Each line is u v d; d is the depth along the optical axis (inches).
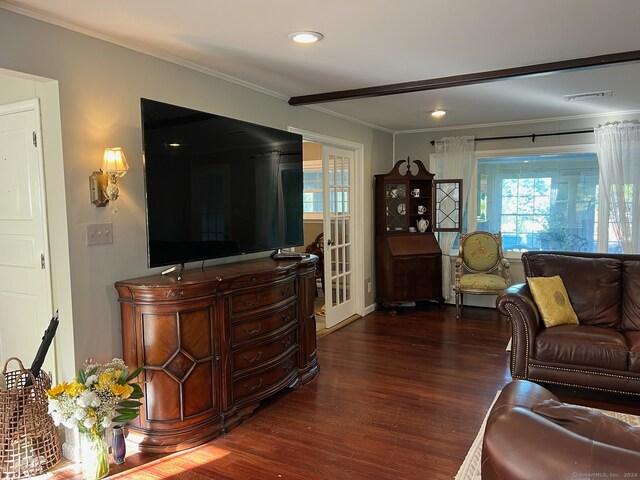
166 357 104.3
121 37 106.7
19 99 103.3
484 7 92.7
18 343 113.3
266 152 141.6
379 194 232.7
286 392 136.6
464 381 142.6
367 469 96.7
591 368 125.6
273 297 128.5
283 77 141.3
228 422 114.3
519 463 43.6
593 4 91.4
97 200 103.1
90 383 91.2
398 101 177.9
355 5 91.1
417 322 213.5
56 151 97.8
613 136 203.2
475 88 159.0
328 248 200.7
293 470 97.0
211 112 135.2
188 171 113.7
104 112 105.3
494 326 205.2
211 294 109.7
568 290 148.6
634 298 141.6
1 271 114.3
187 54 119.6
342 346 179.0
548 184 227.5
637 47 117.3
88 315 102.8
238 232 130.8
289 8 92.0
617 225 205.3
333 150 205.0
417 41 111.1
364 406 126.6
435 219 241.0
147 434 105.6
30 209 106.4
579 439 42.9
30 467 95.3
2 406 94.2
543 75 137.0
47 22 93.8
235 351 117.0
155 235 105.3
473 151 235.8
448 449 103.6
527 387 65.4
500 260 225.8
